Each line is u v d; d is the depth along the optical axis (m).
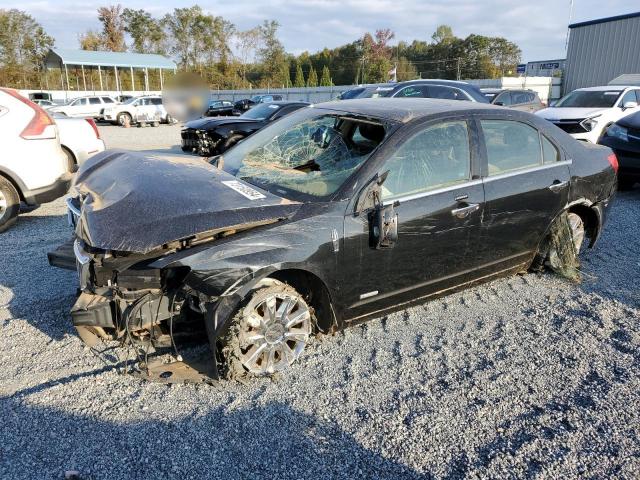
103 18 60.31
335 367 3.38
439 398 3.07
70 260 3.58
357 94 13.72
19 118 6.19
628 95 12.47
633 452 2.65
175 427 2.77
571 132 11.41
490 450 2.66
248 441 2.68
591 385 3.22
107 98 31.06
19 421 2.79
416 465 2.55
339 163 3.62
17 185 6.24
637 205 7.92
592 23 26.14
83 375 3.22
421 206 3.54
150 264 2.82
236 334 3.01
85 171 3.81
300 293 3.41
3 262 5.11
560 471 2.52
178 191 3.10
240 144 4.50
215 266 2.86
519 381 3.26
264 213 3.04
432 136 3.69
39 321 3.89
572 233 4.72
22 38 56.12
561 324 4.01
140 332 3.25
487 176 3.92
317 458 2.58
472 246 3.92
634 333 3.85
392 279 3.56
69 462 2.51
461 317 4.12
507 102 15.35
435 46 77.56
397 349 3.61
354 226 3.26
